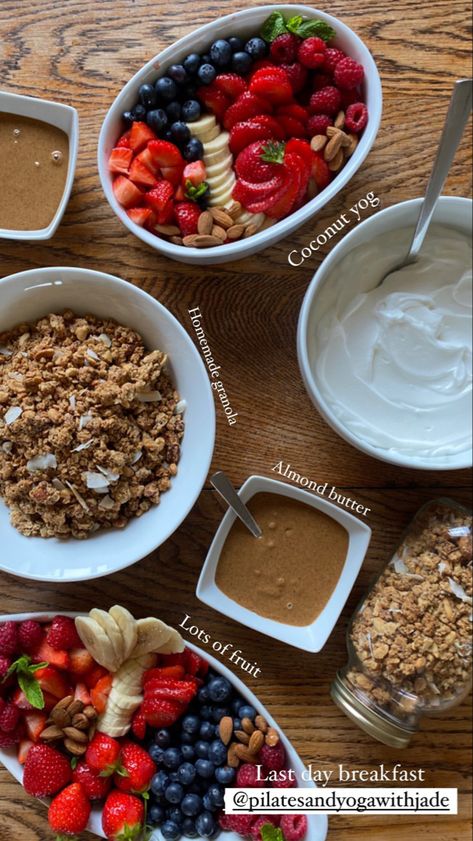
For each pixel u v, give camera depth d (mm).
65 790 775
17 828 818
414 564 814
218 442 837
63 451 756
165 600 834
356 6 824
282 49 764
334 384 813
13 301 770
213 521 837
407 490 853
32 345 784
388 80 828
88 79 808
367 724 800
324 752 843
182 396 799
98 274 755
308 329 800
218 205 778
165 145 754
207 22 812
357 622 816
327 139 768
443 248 822
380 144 831
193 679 794
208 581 808
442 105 831
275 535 821
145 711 783
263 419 840
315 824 782
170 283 826
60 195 784
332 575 823
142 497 791
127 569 832
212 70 763
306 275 833
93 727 778
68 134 781
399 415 819
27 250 813
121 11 808
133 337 791
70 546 783
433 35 828
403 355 815
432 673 798
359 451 847
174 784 782
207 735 792
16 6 802
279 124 778
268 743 782
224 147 781
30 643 771
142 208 770
